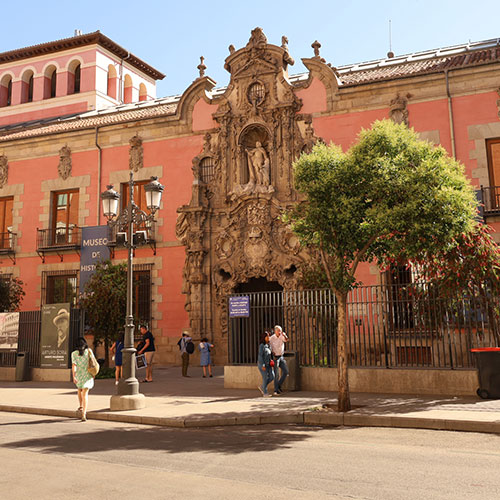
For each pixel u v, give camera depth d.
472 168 20.20
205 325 22.61
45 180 27.14
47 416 11.83
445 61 22.53
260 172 22.58
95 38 33.03
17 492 5.53
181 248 24.02
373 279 20.45
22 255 26.80
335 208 11.21
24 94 34.88
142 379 18.22
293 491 5.43
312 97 22.67
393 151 11.63
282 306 15.03
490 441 8.09
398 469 6.33
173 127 25.05
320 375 14.15
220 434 9.12
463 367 12.60
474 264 12.79
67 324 18.92
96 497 5.32
